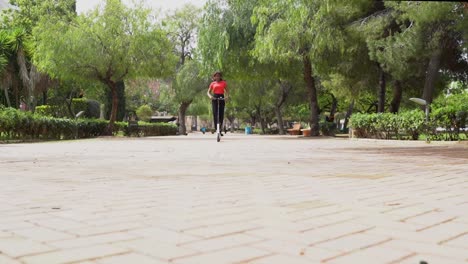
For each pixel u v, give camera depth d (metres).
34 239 2.15
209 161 6.83
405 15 14.11
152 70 22.88
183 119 39.88
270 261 1.79
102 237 2.19
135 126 28.11
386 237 2.19
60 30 22.11
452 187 4.02
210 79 35.47
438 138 14.63
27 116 16.45
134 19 22.55
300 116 61.88
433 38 15.59
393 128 16.00
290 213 2.81
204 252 1.92
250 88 39.47
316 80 36.34
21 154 8.59
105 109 35.53
